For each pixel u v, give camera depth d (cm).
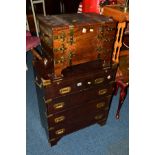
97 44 209
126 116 304
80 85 218
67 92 214
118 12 231
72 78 208
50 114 220
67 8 438
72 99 224
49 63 209
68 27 182
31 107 319
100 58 222
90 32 196
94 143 258
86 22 194
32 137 264
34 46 341
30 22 476
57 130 240
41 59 228
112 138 266
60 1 441
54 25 181
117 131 277
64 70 205
